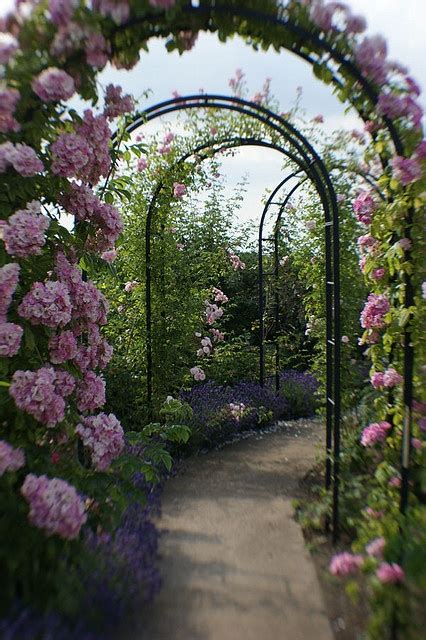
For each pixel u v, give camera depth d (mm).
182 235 6980
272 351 8594
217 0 3020
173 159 5793
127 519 3496
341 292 6289
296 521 4023
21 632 2068
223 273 8547
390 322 3590
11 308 2969
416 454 3467
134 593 2668
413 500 3314
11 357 2955
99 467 3090
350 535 3658
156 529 3617
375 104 3189
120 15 2914
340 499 3912
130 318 6316
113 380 6023
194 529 3879
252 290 10281
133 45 3197
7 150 2832
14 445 2861
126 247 6094
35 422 2912
